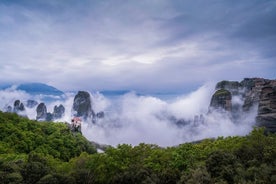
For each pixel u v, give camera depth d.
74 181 63.28
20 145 102.31
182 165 63.84
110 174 64.38
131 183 61.50
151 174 61.53
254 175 49.62
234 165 56.31
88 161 69.69
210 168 57.97
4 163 65.31
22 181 62.22
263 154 58.97
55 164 81.56
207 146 74.69
